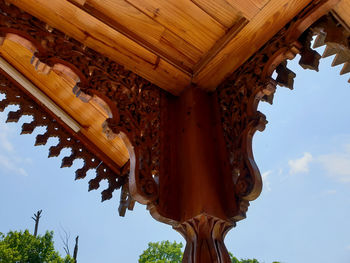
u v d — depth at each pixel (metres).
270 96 2.66
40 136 3.33
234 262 17.55
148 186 2.32
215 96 2.85
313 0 2.22
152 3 2.34
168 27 2.49
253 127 2.40
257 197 2.22
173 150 2.66
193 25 2.47
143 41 2.55
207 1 2.30
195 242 2.13
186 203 2.34
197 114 2.70
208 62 2.64
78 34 2.46
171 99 2.94
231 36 2.44
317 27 2.36
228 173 2.43
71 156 3.54
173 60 2.68
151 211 2.31
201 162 2.44
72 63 2.39
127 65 2.69
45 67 2.29
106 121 2.39
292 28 2.31
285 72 2.54
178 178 2.54
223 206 2.30
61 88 3.32
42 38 2.31
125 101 2.57
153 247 16.23
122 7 2.35
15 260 14.84
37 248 15.77
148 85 2.82
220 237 2.18
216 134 2.67
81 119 3.56
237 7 2.28
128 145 2.45
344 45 2.22
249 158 2.31
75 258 16.98
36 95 3.30
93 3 2.32
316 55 2.32
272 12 2.27
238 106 2.59
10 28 2.19
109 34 2.46
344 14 2.20
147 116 2.66
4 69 3.18
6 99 3.17
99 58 2.57
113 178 3.76
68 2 2.24
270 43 2.47
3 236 15.68
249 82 2.55
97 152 3.68
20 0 2.24
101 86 2.48
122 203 3.64
